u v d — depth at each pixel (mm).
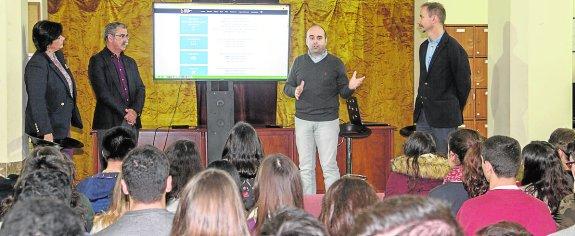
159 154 2629
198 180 2123
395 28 8250
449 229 1148
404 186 3979
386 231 1157
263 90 7730
